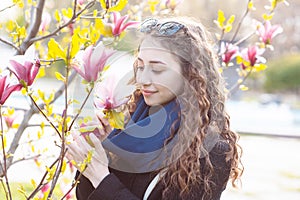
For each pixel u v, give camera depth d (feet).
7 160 7.29
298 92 68.49
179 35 5.48
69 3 8.09
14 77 5.10
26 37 6.79
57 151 7.68
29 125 7.46
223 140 5.80
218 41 8.07
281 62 70.44
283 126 42.16
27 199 5.37
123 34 5.28
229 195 20.77
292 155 30.22
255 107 52.75
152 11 8.15
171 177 5.41
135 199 5.33
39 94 5.33
